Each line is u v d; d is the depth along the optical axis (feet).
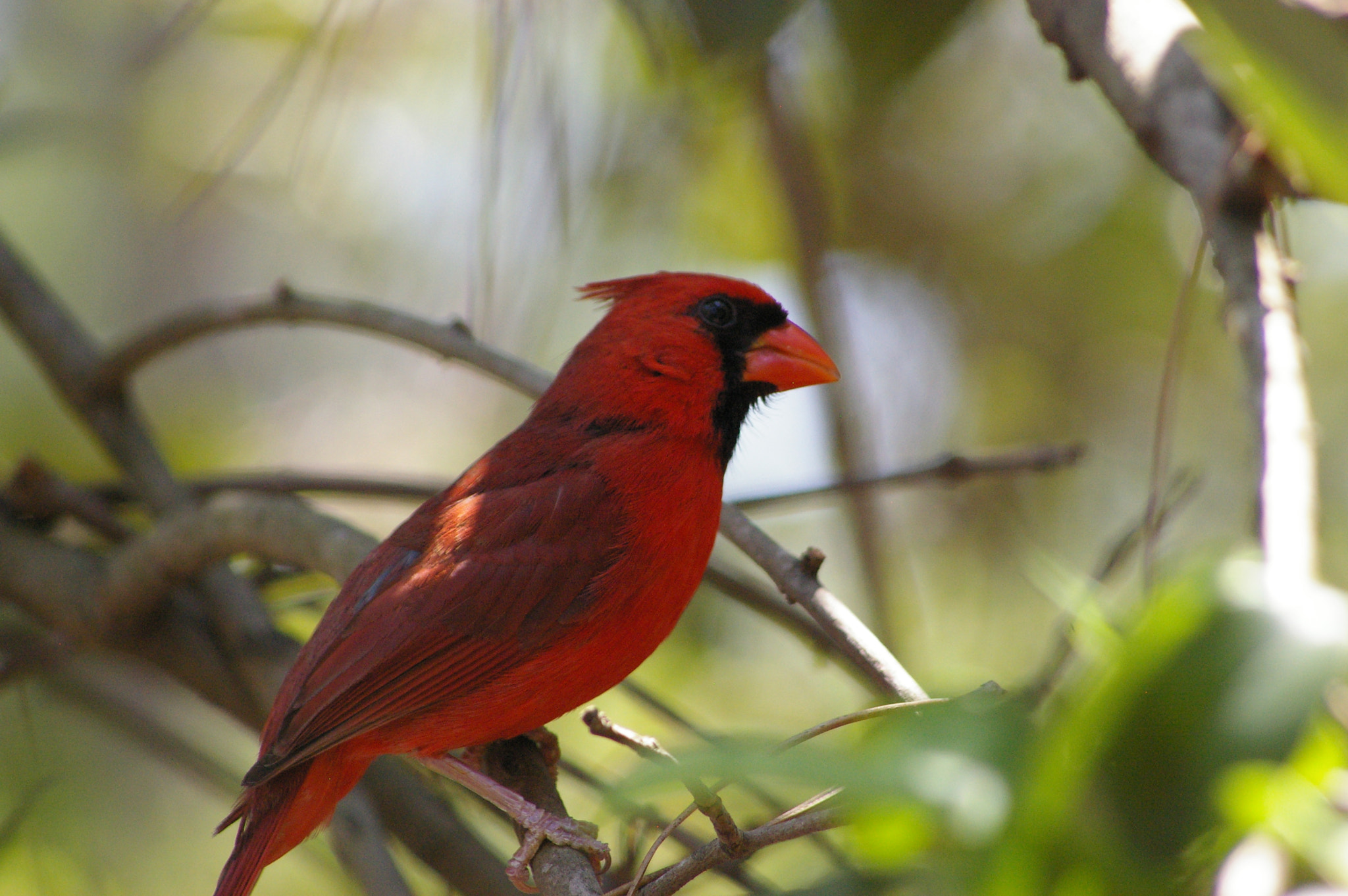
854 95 27.12
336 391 41.83
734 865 18.84
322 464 40.60
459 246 31.50
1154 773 7.23
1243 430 33.63
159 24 32.76
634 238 32.32
